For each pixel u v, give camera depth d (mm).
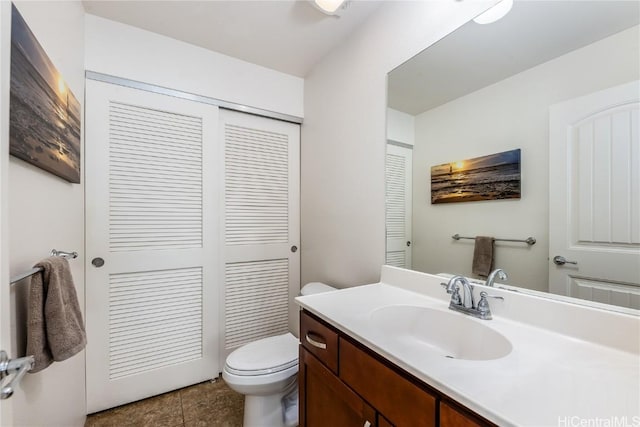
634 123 752
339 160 1816
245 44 1836
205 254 1911
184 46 1825
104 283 1609
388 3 1454
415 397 680
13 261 771
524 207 990
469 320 966
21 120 768
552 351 746
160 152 1764
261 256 2141
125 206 1665
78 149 1350
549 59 926
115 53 1627
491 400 544
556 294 900
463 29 1144
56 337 848
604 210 806
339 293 1287
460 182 1186
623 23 774
